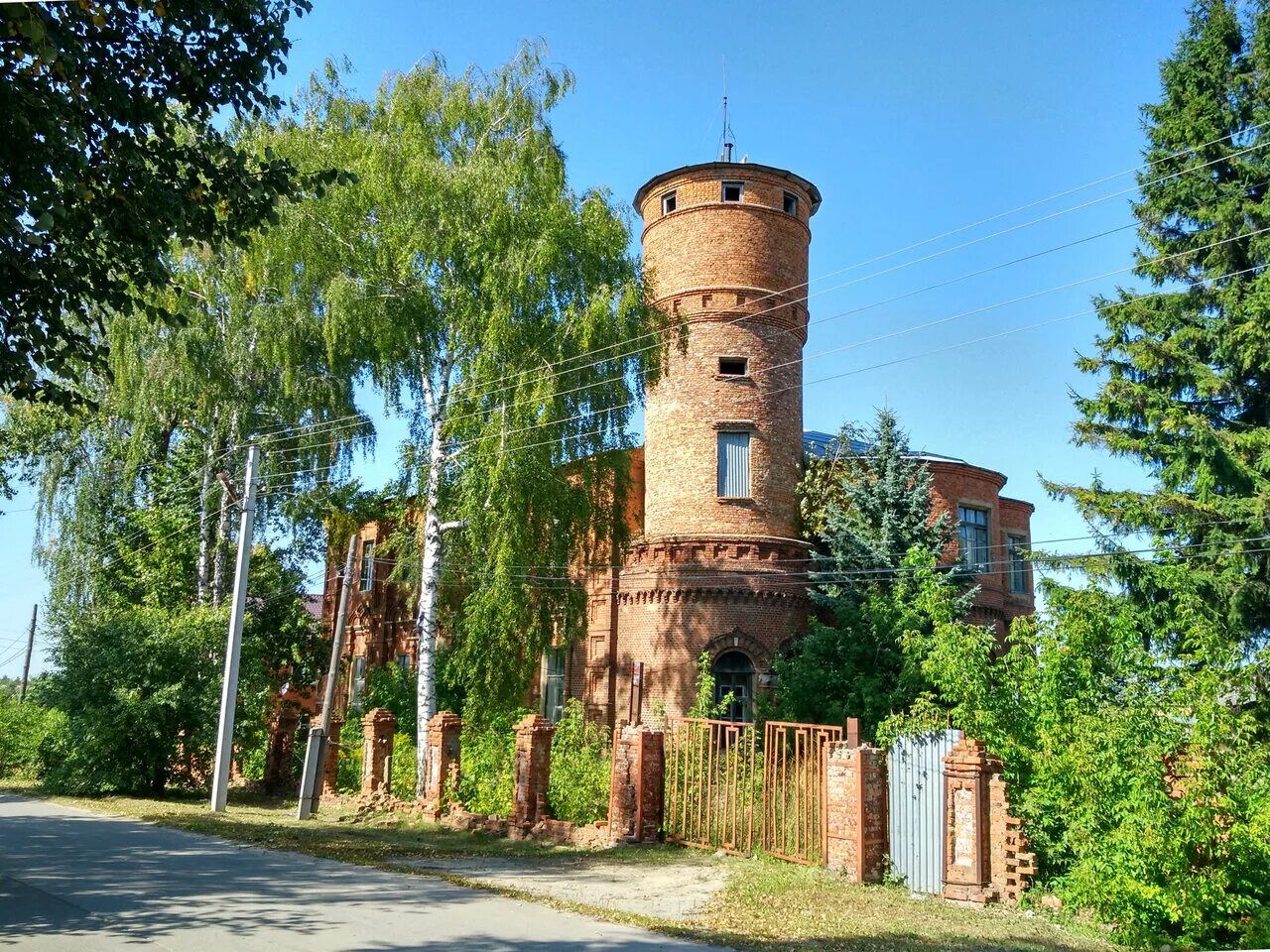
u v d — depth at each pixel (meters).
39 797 23.50
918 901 11.80
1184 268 20.80
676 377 28.05
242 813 20.72
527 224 23.38
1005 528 35.34
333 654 22.48
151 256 10.15
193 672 24.41
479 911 10.70
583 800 18.02
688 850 15.42
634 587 27.28
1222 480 19.19
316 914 10.28
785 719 22.08
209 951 8.58
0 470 33.09
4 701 33.25
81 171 9.27
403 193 24.02
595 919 10.50
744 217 28.62
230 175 10.42
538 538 22.25
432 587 23.66
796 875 13.09
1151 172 21.53
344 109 26.08
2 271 9.61
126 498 33.00
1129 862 10.56
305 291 25.64
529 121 25.17
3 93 8.49
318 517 33.12
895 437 26.12
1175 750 11.22
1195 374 20.00
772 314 28.34
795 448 28.30
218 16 9.61
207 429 30.80
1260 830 10.48
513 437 21.83
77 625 24.83
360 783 24.28
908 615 21.91
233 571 32.12
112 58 9.64
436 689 29.08
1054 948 9.83
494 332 22.28
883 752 13.20
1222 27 20.97
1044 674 13.33
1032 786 12.64
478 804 19.44
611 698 27.45
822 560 25.81
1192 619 12.92
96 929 9.33
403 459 25.45
